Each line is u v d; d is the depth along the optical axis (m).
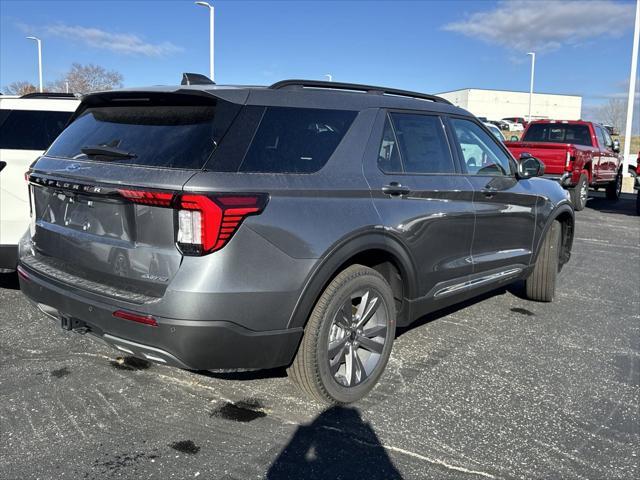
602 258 8.50
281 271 3.03
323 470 2.91
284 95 3.38
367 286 3.57
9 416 3.33
